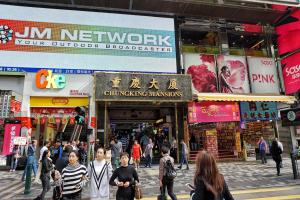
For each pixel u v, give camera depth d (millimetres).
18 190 10023
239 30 21891
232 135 20000
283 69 21453
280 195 8477
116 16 18969
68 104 17125
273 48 22172
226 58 20625
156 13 19875
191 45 20938
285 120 12805
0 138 16125
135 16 19312
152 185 10742
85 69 17641
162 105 18891
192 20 20922
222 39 21406
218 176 3061
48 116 16953
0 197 8875
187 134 18578
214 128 19781
